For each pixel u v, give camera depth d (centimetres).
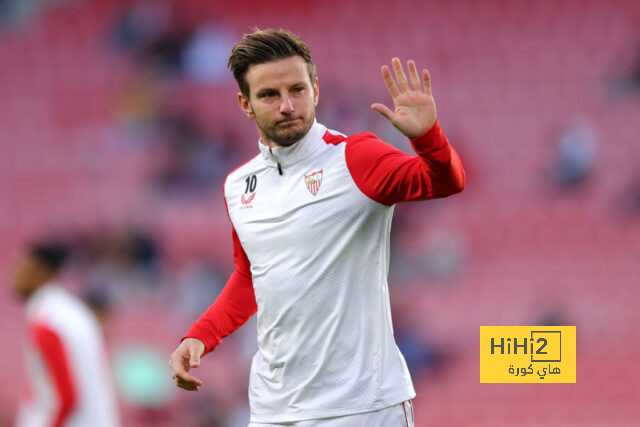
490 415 4069
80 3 6931
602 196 5459
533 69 6369
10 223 5953
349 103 5512
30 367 1803
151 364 4053
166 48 6419
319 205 1047
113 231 5016
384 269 1067
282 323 1070
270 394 1096
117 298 4728
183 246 5281
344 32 6719
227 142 5828
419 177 964
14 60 6831
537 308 4769
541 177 5622
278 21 6762
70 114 6531
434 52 6556
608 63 6294
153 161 5944
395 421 1055
